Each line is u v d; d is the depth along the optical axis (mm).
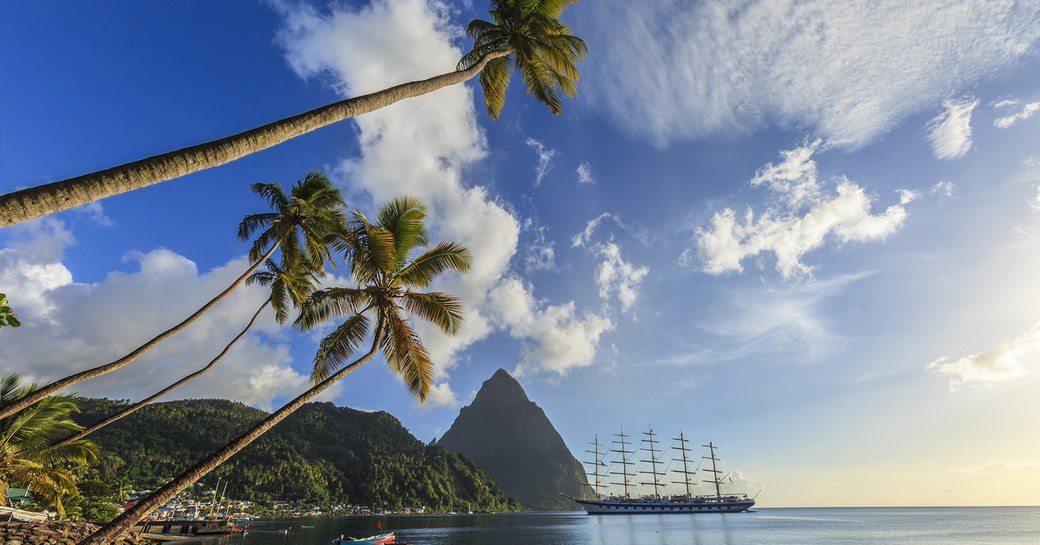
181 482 10680
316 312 18594
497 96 16266
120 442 156625
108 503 53312
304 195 22750
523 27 15312
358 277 16344
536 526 141500
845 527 133875
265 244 23312
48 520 35688
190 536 68562
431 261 17016
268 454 185250
